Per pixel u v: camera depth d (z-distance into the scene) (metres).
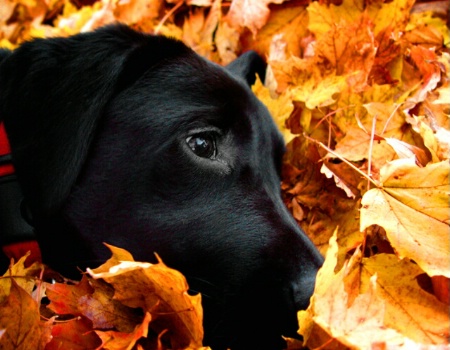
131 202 0.67
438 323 0.63
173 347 0.62
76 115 0.66
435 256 0.63
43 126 0.67
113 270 0.58
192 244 0.66
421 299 0.64
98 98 0.67
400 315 0.64
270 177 0.71
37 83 0.68
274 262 0.66
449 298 0.65
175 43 0.71
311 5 0.89
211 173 0.68
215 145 0.69
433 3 0.89
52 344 0.61
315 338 0.60
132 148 0.67
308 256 0.67
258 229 0.67
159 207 0.66
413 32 0.87
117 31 0.69
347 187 0.73
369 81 0.84
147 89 0.69
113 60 0.68
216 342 0.65
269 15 0.92
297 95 0.83
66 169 0.66
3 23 1.07
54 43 0.69
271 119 0.74
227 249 0.66
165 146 0.67
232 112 0.70
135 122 0.68
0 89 0.69
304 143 0.81
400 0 0.86
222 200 0.67
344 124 0.80
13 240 0.68
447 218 0.64
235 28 0.93
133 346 0.62
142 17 0.99
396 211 0.65
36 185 0.66
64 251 0.68
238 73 0.84
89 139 0.67
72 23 1.02
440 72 0.80
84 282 0.65
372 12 0.89
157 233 0.66
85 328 0.63
